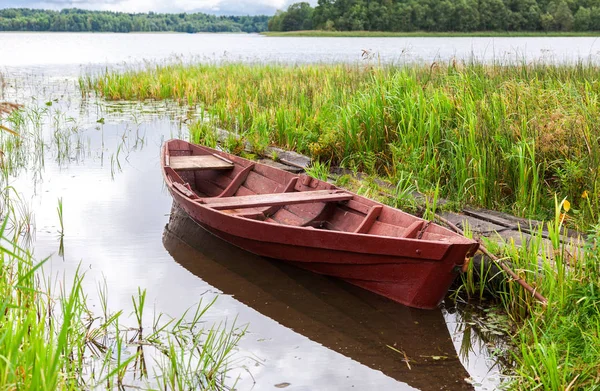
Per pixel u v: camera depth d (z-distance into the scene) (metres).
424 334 5.61
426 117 9.90
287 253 6.94
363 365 5.08
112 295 6.27
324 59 35.22
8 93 21.28
